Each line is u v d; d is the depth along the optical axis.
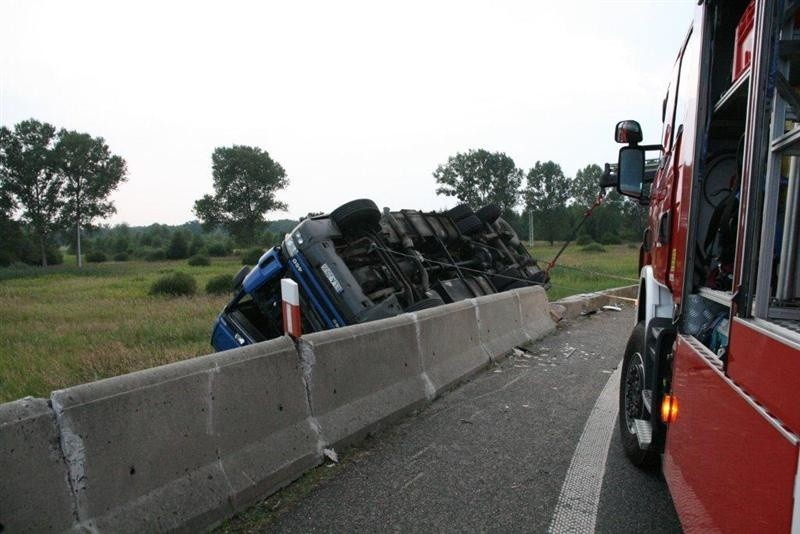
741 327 2.14
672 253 3.88
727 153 3.75
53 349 9.53
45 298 20.33
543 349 9.16
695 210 3.29
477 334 7.97
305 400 4.55
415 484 4.19
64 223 77.88
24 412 2.73
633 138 5.54
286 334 4.69
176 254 82.00
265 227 109.00
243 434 3.91
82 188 79.62
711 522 2.31
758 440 1.88
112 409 3.09
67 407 2.89
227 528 3.50
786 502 1.65
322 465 4.46
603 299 14.65
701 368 2.64
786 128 2.19
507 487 4.17
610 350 9.09
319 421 4.66
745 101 3.05
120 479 3.07
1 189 77.00
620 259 36.44
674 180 3.99
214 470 3.62
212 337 8.73
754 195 2.15
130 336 10.78
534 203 87.38
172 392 3.45
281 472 4.05
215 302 17.09
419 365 6.32
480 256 11.82
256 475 3.86
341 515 3.72
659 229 4.58
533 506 3.89
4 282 36.34
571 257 39.66
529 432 5.30
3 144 78.06
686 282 3.28
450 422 5.57
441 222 11.47
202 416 3.62
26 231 79.69
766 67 2.12
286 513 3.73
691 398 2.80
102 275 44.56
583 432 5.31
